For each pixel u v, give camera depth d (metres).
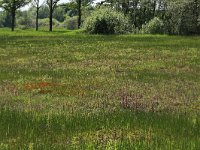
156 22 101.25
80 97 19.39
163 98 19.14
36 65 32.94
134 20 111.88
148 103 17.72
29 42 64.06
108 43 61.47
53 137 12.21
